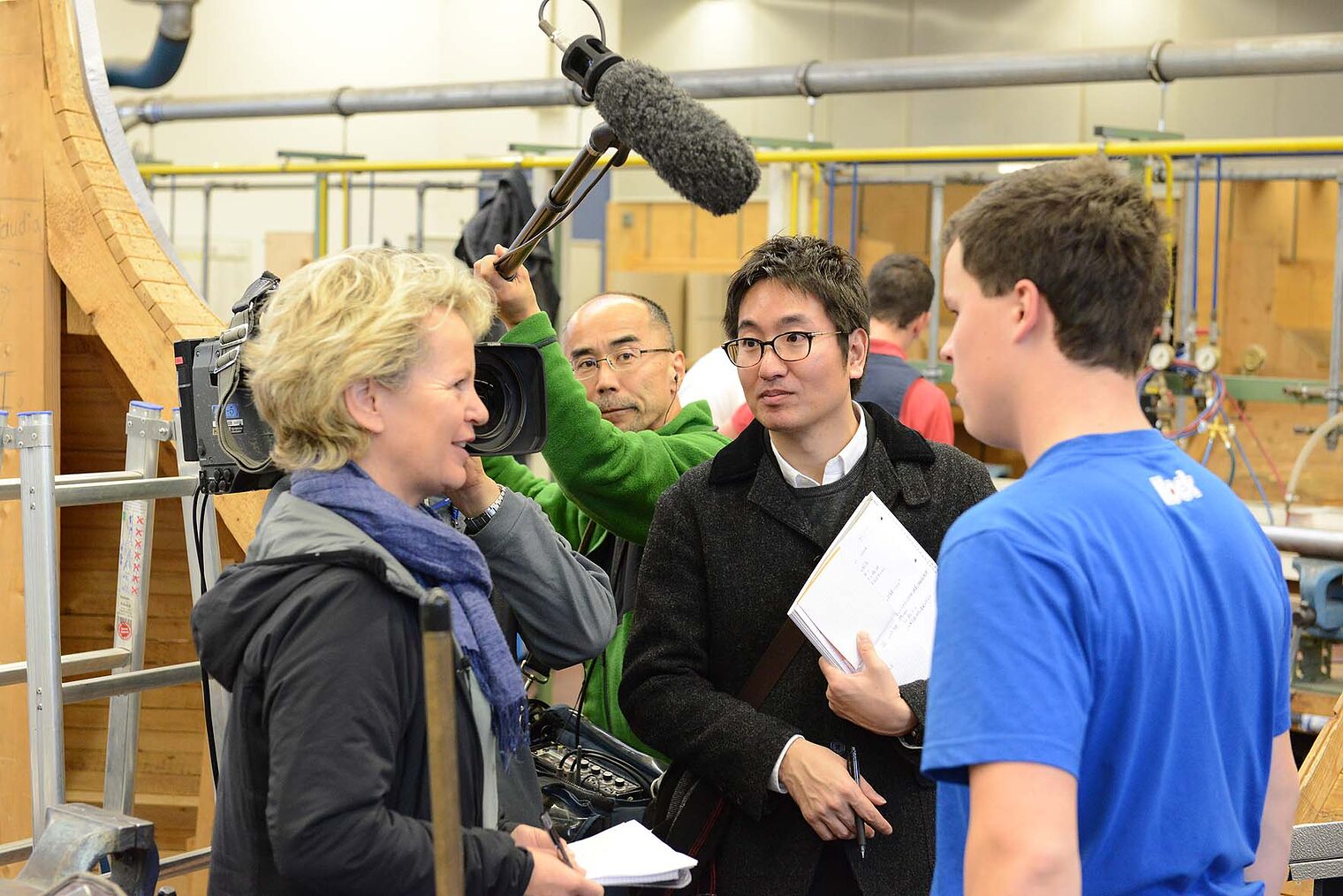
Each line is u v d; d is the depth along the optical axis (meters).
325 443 1.34
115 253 2.37
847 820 1.69
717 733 1.75
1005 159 5.11
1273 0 8.59
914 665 1.69
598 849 1.58
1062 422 1.16
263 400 1.35
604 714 2.28
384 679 1.24
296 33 9.84
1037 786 1.02
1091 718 1.09
